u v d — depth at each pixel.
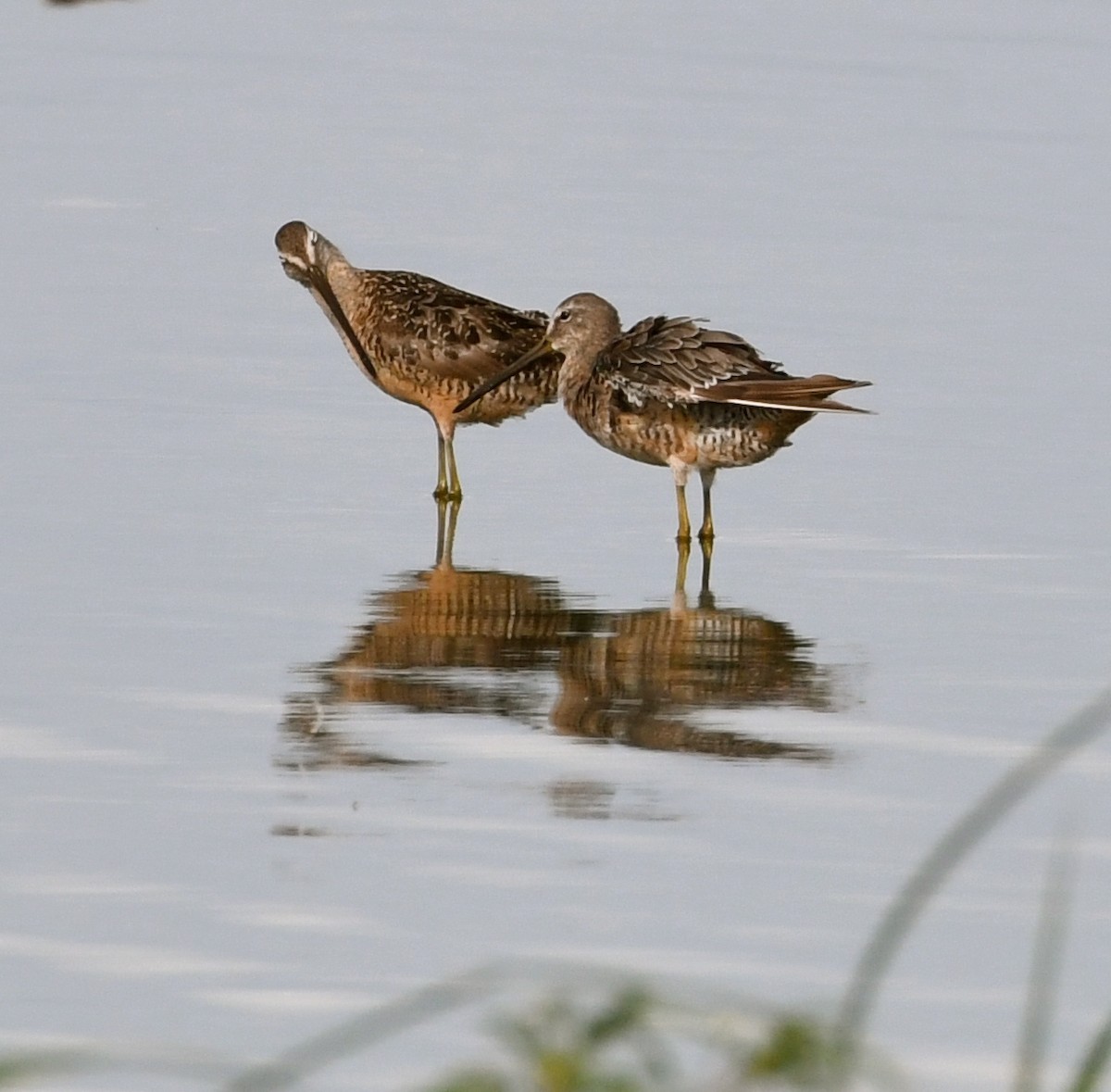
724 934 10.70
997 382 21.72
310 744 13.09
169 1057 9.38
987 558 17.27
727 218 27.30
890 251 26.12
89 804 12.10
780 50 36.75
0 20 37.41
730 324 23.09
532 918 10.81
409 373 20.09
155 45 36.09
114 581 16.16
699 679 14.41
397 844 11.68
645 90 33.75
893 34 38.03
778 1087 7.47
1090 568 17.02
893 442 20.25
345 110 32.19
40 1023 9.68
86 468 18.83
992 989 10.27
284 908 10.88
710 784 12.62
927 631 15.51
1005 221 27.59
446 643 15.05
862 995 8.25
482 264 24.97
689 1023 9.47
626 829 11.95
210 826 11.85
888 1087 9.24
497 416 20.31
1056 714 13.84
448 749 13.10
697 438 17.95
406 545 17.47
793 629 15.53
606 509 18.75
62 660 14.44
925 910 11.08
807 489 19.16
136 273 24.72
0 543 16.91
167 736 13.16
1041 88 34.47
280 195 27.89
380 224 26.62
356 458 19.77
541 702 13.94
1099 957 10.62
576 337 19.19
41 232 26.02
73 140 30.11
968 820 10.08
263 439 20.02
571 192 28.28
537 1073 6.71
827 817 12.16
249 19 38.25
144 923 10.68
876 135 31.48
